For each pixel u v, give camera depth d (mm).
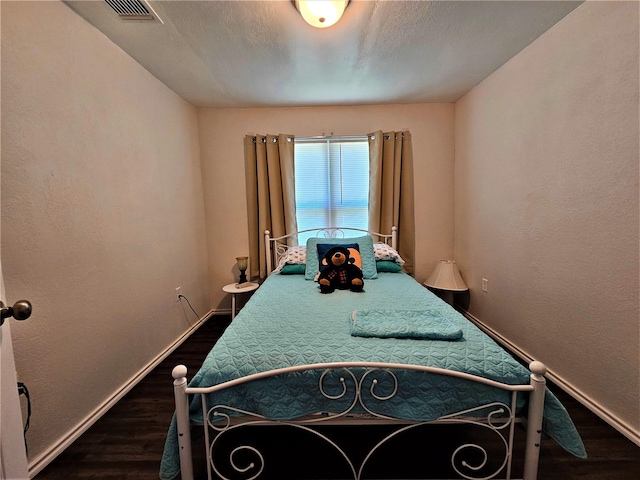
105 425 1583
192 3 1499
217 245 3197
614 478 1214
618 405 1446
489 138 2432
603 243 1489
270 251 3102
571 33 1621
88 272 1601
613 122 1411
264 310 1730
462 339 1296
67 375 1461
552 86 1769
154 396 1837
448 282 2826
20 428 880
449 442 1438
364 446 1412
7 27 1202
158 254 2289
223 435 1505
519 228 2113
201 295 3039
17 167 1235
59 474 1287
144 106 2145
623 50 1351
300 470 1281
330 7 1459
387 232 3078
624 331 1406
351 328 1434
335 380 1141
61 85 1447
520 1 1524
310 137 3055
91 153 1635
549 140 1810
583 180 1587
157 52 1945
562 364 1779
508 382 1105
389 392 1139
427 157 3064
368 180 3164
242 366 1162
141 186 2090
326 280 2148
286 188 3020
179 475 1263
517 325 2176
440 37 1836
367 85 2531
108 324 1741
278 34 1772
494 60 2148
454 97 2867
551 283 1840
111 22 1635
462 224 2939
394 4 1531
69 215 1485
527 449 1096
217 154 3088
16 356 1240
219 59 2049
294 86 2518
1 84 1175
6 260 1203
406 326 1366
